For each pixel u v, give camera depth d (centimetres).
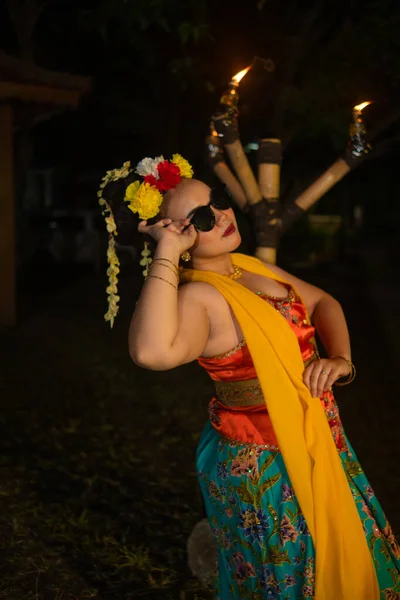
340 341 280
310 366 254
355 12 925
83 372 775
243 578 258
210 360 254
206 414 632
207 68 773
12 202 1034
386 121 468
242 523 252
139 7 560
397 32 594
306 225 2112
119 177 263
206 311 248
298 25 957
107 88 1494
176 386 720
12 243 1038
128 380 741
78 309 1190
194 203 252
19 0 1264
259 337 245
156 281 237
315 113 717
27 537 401
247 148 1037
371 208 3117
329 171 350
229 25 867
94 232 1900
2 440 554
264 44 841
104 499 452
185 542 398
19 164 1464
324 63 666
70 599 345
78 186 2384
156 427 596
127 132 1850
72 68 1428
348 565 245
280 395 245
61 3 1319
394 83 617
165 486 476
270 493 249
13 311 1044
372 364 831
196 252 260
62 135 2116
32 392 694
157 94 1484
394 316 1144
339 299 1341
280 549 246
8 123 1019
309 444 247
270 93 803
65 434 574
